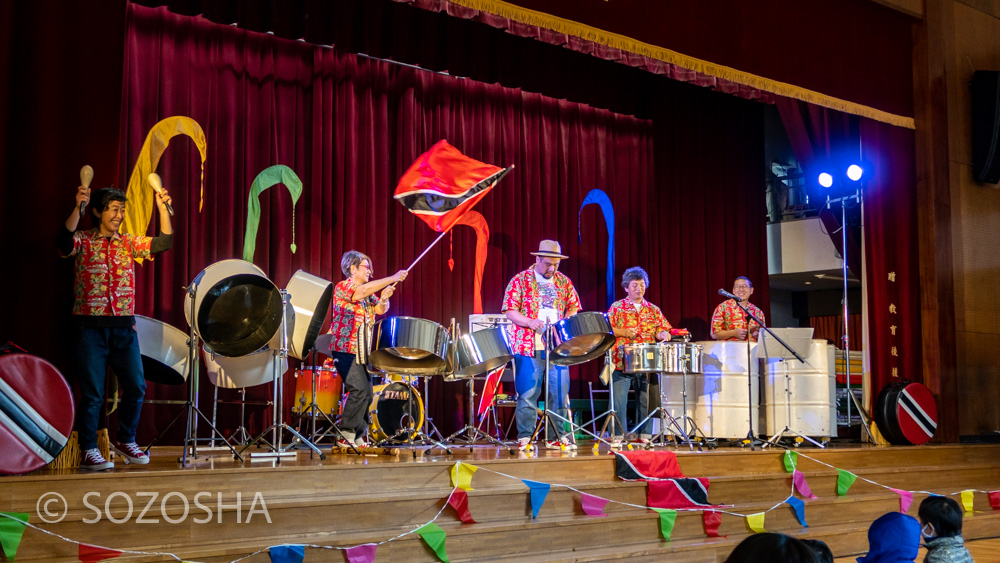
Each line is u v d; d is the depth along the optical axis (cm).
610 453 523
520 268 812
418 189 670
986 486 689
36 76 427
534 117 840
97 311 414
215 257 659
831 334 1229
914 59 803
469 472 453
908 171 790
